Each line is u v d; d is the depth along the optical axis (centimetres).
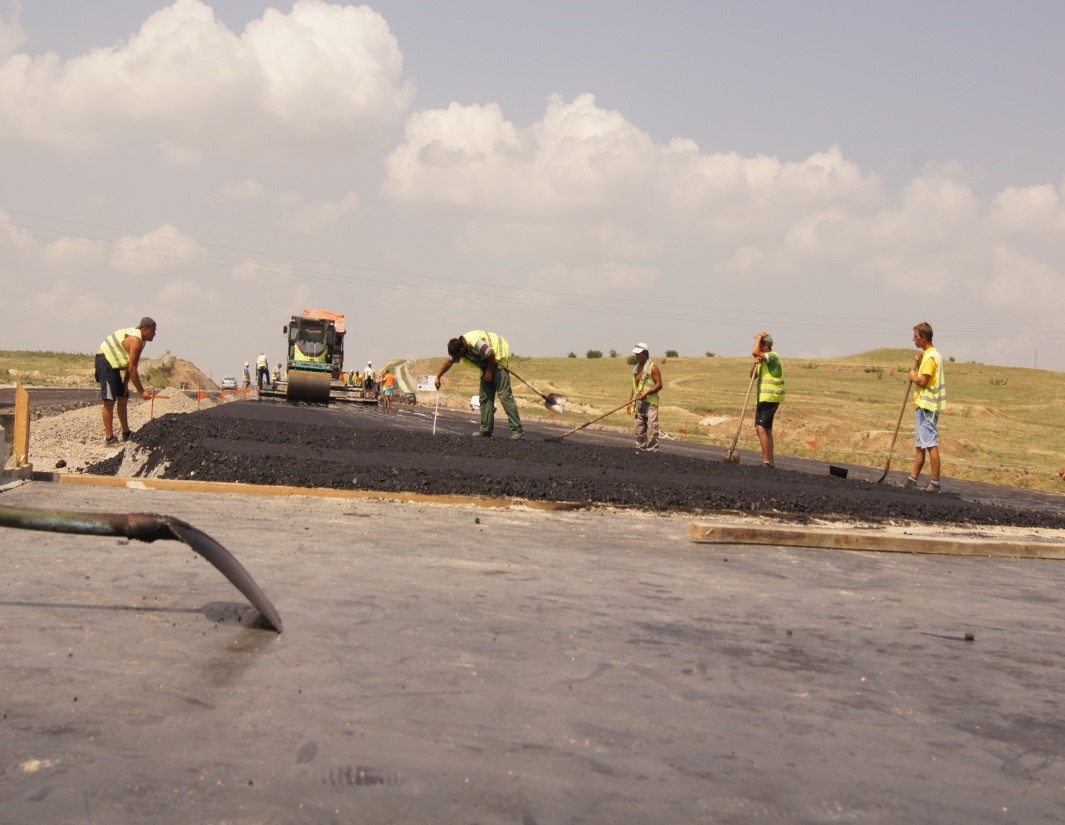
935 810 285
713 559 729
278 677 364
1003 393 8256
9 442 993
